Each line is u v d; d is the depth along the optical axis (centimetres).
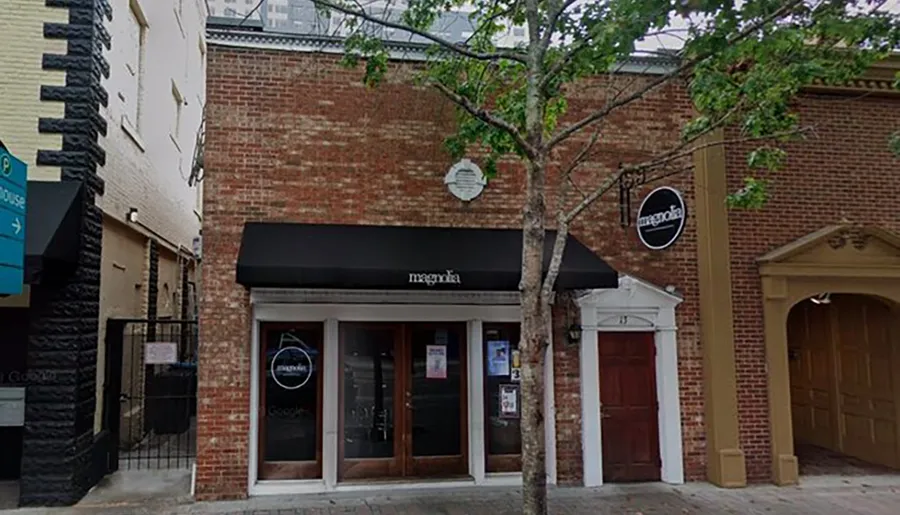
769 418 956
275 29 990
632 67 989
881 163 1020
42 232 745
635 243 978
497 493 880
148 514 781
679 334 973
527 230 637
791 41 697
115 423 984
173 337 1500
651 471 955
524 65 746
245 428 855
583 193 910
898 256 993
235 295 870
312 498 851
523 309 629
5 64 817
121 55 1019
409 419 925
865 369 1101
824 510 820
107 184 949
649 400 966
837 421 1163
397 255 852
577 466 933
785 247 965
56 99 827
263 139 895
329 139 911
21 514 768
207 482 840
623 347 968
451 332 946
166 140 1416
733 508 827
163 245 1412
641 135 990
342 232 884
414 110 935
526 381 615
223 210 877
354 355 920
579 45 659
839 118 1016
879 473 1009
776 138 824
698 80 750
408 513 791
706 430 959
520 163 959
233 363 862
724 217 970
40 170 816
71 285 820
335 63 920
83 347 844
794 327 1288
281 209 890
